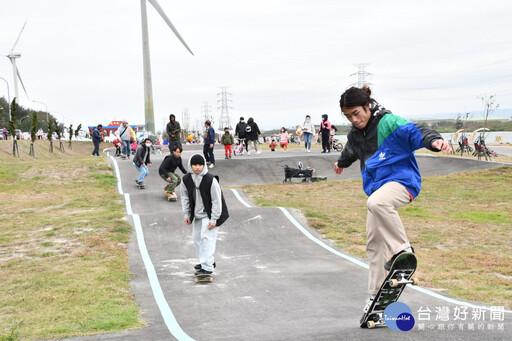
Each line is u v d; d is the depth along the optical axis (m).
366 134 3.93
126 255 9.84
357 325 4.42
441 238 11.16
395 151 3.76
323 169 25.23
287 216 13.04
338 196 17.47
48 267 8.73
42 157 36.72
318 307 5.93
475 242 10.80
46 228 12.23
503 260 9.10
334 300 6.35
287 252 10.16
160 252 10.20
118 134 26.44
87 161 23.88
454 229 12.14
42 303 6.52
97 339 4.84
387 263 3.65
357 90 3.86
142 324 5.43
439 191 18.31
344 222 12.83
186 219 7.93
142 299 6.82
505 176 20.39
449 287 7.28
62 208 15.17
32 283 7.61
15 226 12.50
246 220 12.65
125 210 14.94
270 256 9.86
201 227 7.88
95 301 6.55
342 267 8.73
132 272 8.61
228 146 26.14
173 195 16.27
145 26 39.78
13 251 10.12
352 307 5.84
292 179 23.22
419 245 10.53
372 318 4.10
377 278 3.93
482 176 20.75
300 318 5.30
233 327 5.01
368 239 3.93
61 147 46.00
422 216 13.89
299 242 11.01
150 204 15.79
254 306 6.16
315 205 15.50
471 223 12.90
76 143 56.22
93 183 20.02
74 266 8.77
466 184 19.47
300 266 8.91
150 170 22.41
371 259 3.95
